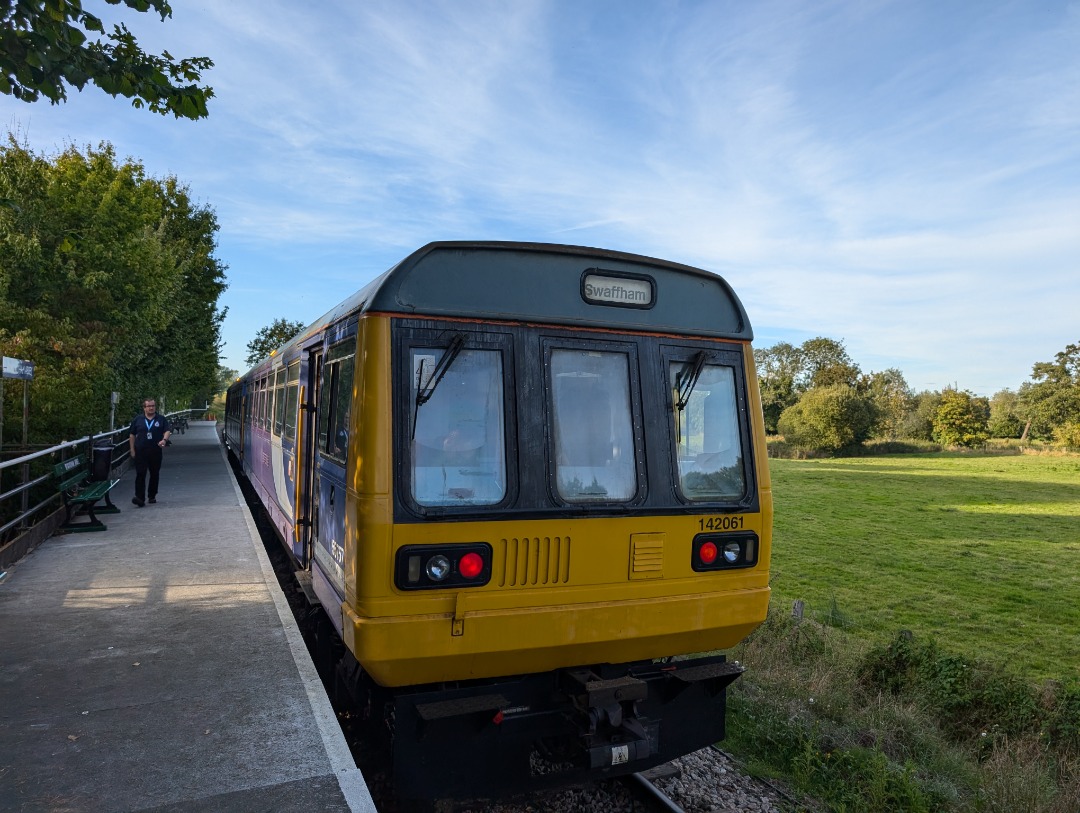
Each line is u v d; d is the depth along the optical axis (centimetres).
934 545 2423
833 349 10069
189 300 2934
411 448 407
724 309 507
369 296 440
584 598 436
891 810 556
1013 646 1352
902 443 7019
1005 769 657
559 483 437
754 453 502
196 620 648
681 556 466
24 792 371
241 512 1195
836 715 750
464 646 407
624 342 466
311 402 662
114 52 582
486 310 432
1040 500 3653
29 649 574
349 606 419
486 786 437
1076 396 7069
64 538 986
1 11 525
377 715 481
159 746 423
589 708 430
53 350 1558
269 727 449
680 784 546
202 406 7181
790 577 1900
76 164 1972
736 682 798
